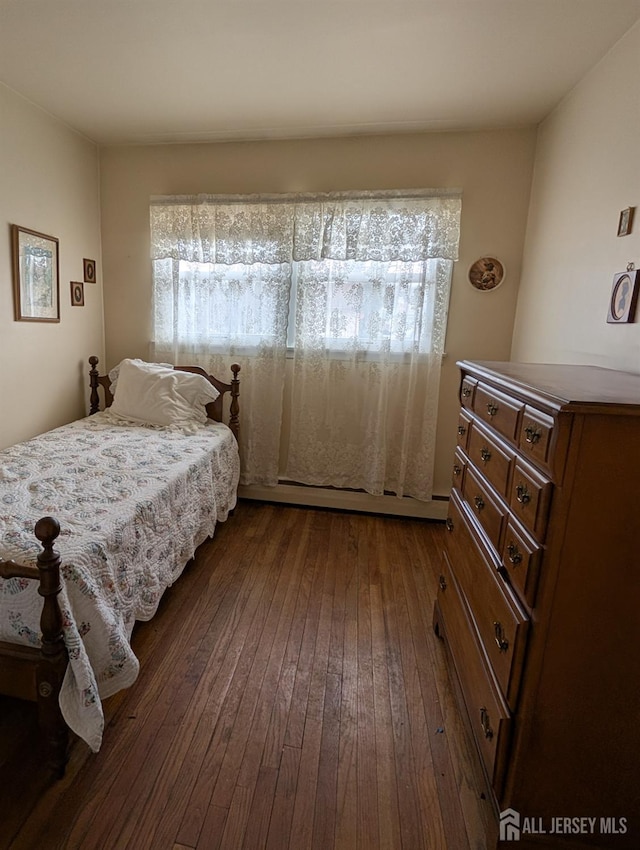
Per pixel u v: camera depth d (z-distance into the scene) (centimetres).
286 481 318
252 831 114
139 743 135
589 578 95
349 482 308
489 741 115
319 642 183
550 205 231
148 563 171
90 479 189
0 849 107
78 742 135
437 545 269
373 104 232
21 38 184
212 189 292
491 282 272
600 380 123
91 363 303
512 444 118
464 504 160
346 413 299
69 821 113
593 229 184
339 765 132
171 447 238
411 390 284
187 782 125
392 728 145
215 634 185
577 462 90
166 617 195
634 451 89
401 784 127
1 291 236
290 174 280
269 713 148
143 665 167
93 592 129
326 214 275
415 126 256
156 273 304
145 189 300
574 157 206
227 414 314
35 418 265
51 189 263
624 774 103
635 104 157
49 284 267
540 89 212
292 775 128
